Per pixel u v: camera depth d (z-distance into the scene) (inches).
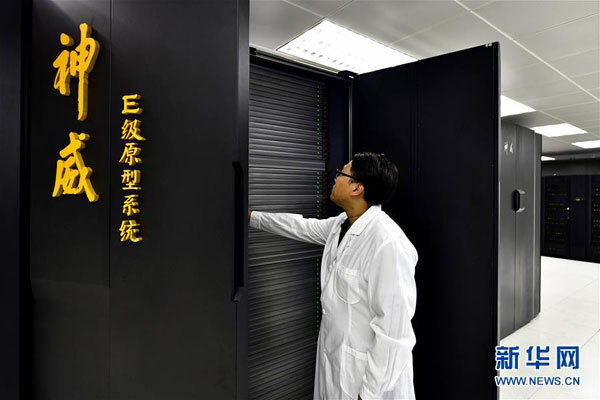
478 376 54.1
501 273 145.0
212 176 26.0
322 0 81.7
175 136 27.8
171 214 28.1
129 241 30.4
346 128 67.9
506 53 111.3
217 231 25.8
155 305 28.9
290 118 62.9
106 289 31.9
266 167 59.3
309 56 114.7
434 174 58.2
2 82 38.4
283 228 56.3
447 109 56.8
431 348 58.9
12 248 38.6
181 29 27.5
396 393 47.4
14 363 37.9
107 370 31.9
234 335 24.9
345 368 48.6
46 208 36.9
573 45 105.6
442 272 57.6
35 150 37.9
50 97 36.8
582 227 322.0
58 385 35.8
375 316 46.3
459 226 55.8
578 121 206.4
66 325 35.2
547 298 201.5
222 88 25.4
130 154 29.9
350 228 51.6
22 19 38.4
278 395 60.8
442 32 97.5
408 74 61.1
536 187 175.2
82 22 33.9
